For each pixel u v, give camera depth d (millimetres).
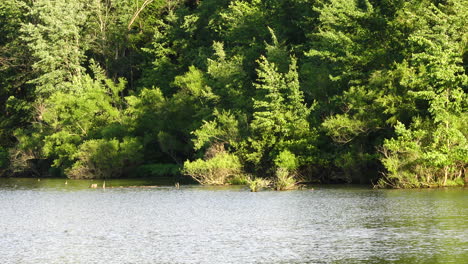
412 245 28078
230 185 64062
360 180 60375
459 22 53031
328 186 58406
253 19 82562
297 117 61875
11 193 60219
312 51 63750
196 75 81938
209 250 28359
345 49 60812
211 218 38094
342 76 61031
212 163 64250
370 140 59906
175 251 28359
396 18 58969
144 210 43094
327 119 59812
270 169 63250
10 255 28266
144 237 32062
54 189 64438
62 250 29219
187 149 80375
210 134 67625
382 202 43250
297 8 78812
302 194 51156
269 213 39688
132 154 79625
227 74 75062
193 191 57312
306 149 61719
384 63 59125
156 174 82688
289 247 28609
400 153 53406
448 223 33375
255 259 26391
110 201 49906
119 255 27906
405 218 35500
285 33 80312
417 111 54125
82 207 46031
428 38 55281
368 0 68062
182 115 82188
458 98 50688
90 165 80812
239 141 66250
